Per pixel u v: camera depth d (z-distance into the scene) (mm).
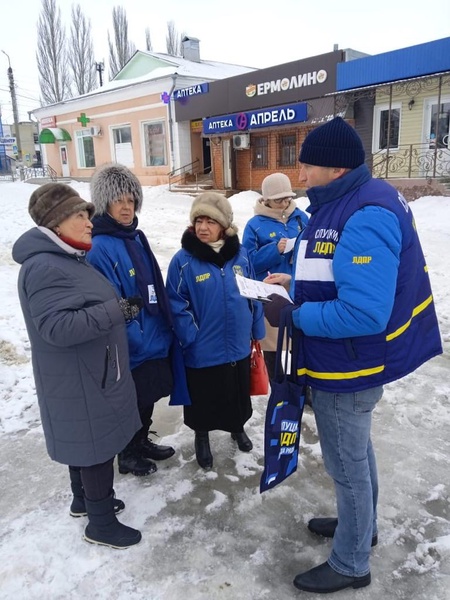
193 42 22922
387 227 1633
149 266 2650
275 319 1917
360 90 13078
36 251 1924
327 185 1762
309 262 1814
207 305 2660
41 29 34844
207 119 16922
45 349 2000
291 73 14562
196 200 2697
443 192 12000
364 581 2027
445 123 13305
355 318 1614
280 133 15961
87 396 2049
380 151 14289
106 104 21703
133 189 2512
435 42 11570
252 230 3361
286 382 1891
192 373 2754
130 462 2816
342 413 1858
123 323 2062
